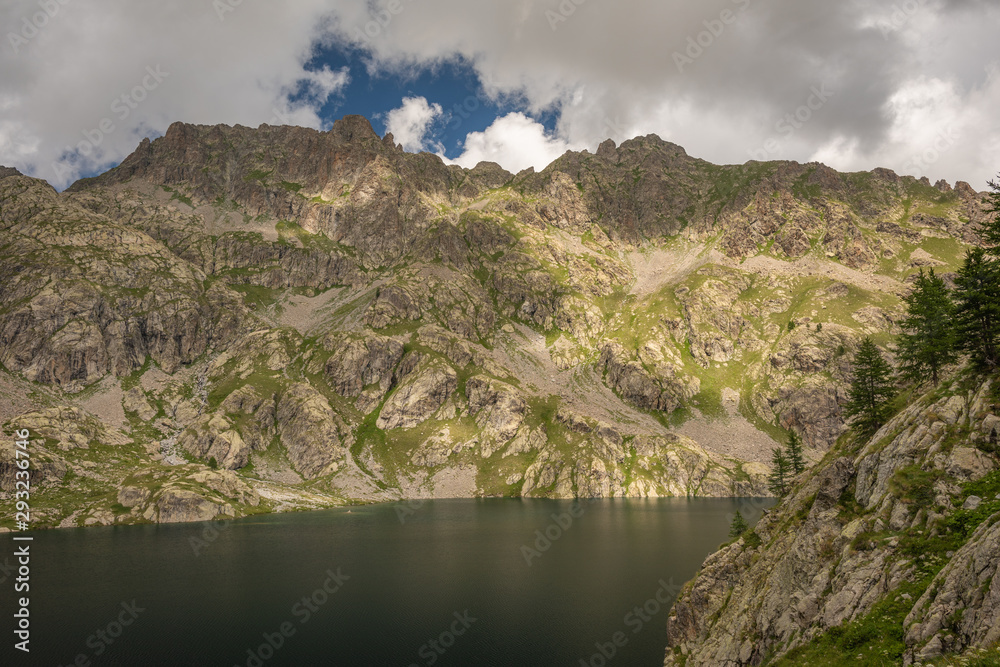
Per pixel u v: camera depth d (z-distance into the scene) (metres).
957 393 48.06
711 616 61.59
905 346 69.06
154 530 176.88
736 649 50.66
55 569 121.00
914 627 32.81
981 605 29.75
